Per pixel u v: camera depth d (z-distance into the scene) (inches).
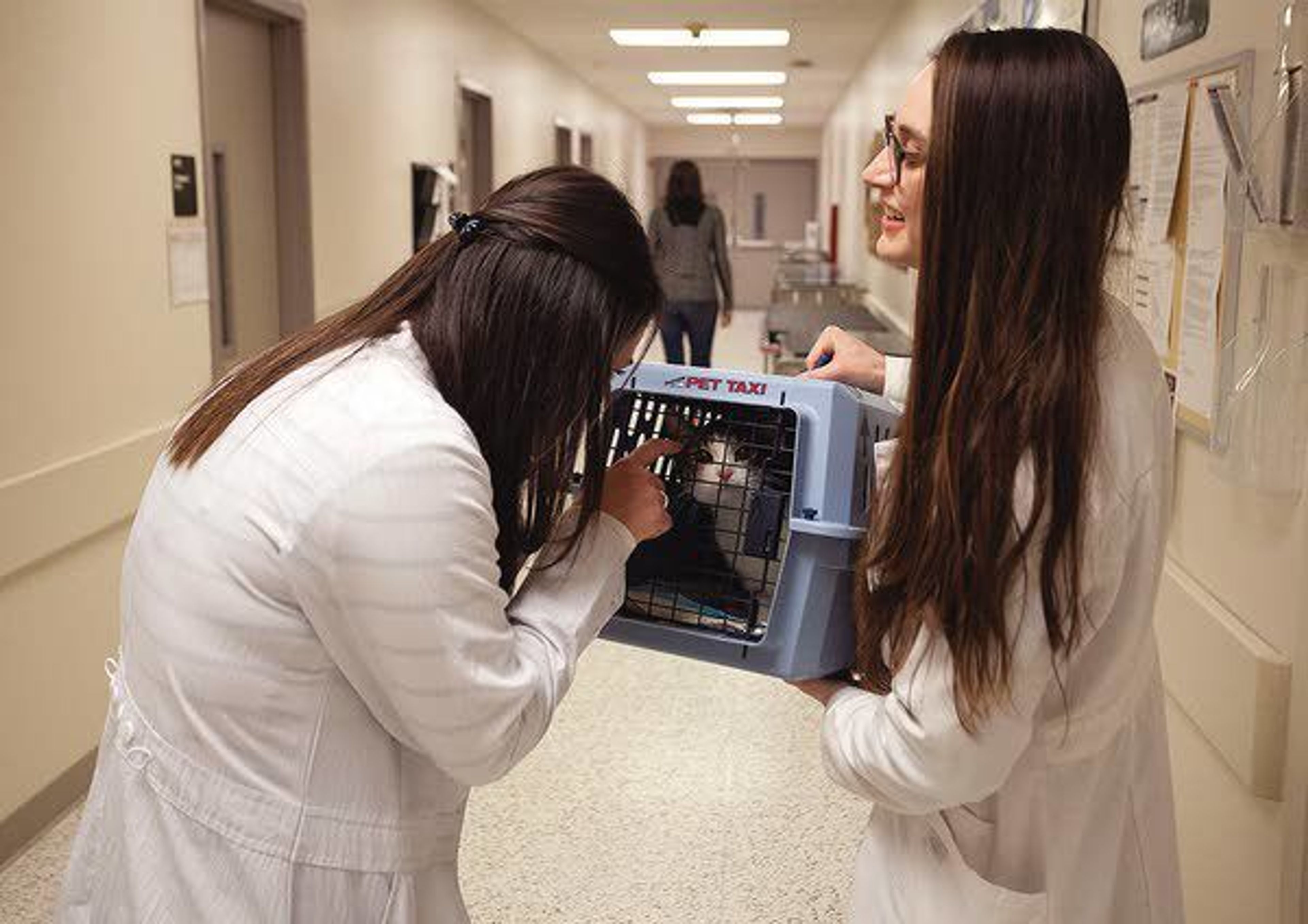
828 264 480.1
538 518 40.1
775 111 581.9
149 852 38.8
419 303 39.1
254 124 159.5
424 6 234.8
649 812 102.9
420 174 227.3
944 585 33.8
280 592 36.2
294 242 168.6
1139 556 35.6
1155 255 76.2
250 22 157.3
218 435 38.0
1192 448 70.5
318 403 36.5
